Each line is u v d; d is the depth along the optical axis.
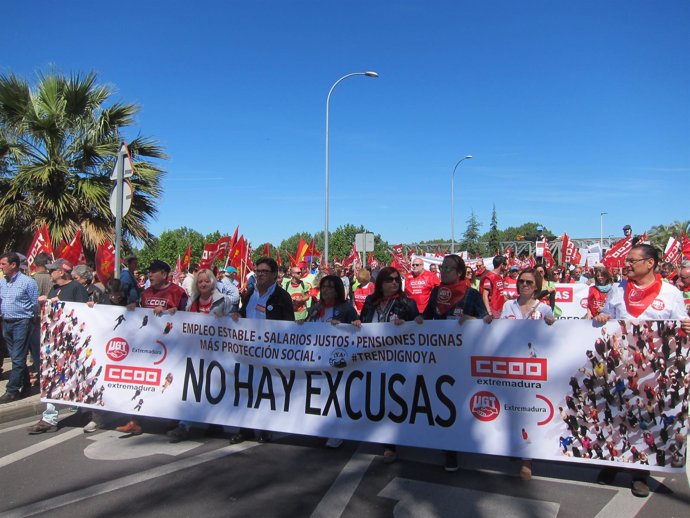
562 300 10.77
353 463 4.90
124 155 8.12
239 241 13.95
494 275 8.94
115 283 7.26
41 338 6.07
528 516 3.85
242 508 3.99
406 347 4.88
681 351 4.02
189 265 14.31
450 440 4.68
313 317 5.71
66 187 12.98
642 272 4.47
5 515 3.89
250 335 5.43
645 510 3.93
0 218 12.24
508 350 4.51
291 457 5.06
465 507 4.00
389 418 4.90
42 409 6.89
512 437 4.48
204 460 4.98
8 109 13.16
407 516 3.87
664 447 4.05
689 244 15.08
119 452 5.22
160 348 5.72
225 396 5.49
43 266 8.64
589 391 4.26
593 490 4.30
